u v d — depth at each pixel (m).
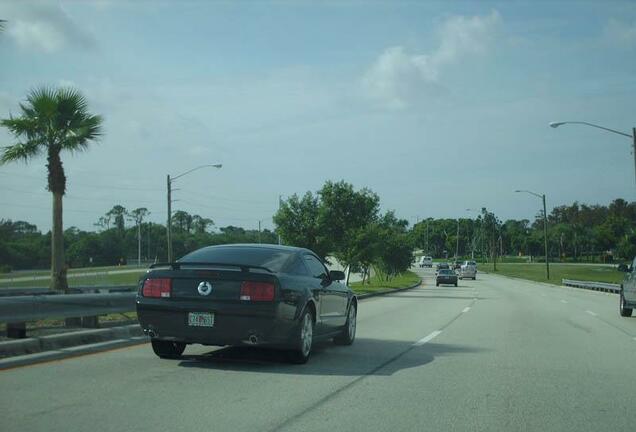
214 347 11.41
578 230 148.12
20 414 6.48
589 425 6.51
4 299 10.35
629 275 20.08
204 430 6.05
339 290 11.55
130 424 6.19
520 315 20.41
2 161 22.53
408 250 54.69
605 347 12.36
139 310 9.41
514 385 8.45
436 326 16.41
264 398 7.45
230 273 9.20
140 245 96.62
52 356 9.90
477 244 175.88
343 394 7.75
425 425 6.42
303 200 36.03
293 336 9.44
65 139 22.66
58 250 22.30
